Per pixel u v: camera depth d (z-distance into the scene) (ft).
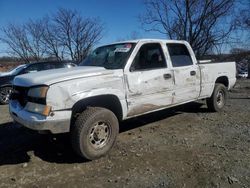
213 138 17.80
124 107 16.19
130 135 18.66
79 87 14.17
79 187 12.13
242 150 15.66
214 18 66.59
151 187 11.92
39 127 13.47
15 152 16.24
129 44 17.66
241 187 11.75
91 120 14.25
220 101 24.93
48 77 14.29
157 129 19.92
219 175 12.77
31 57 94.07
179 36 69.15
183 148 16.14
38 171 13.70
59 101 13.61
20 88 15.12
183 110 25.58
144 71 17.21
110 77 15.42
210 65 22.79
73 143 14.23
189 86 20.56
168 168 13.61
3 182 12.71
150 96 17.57
